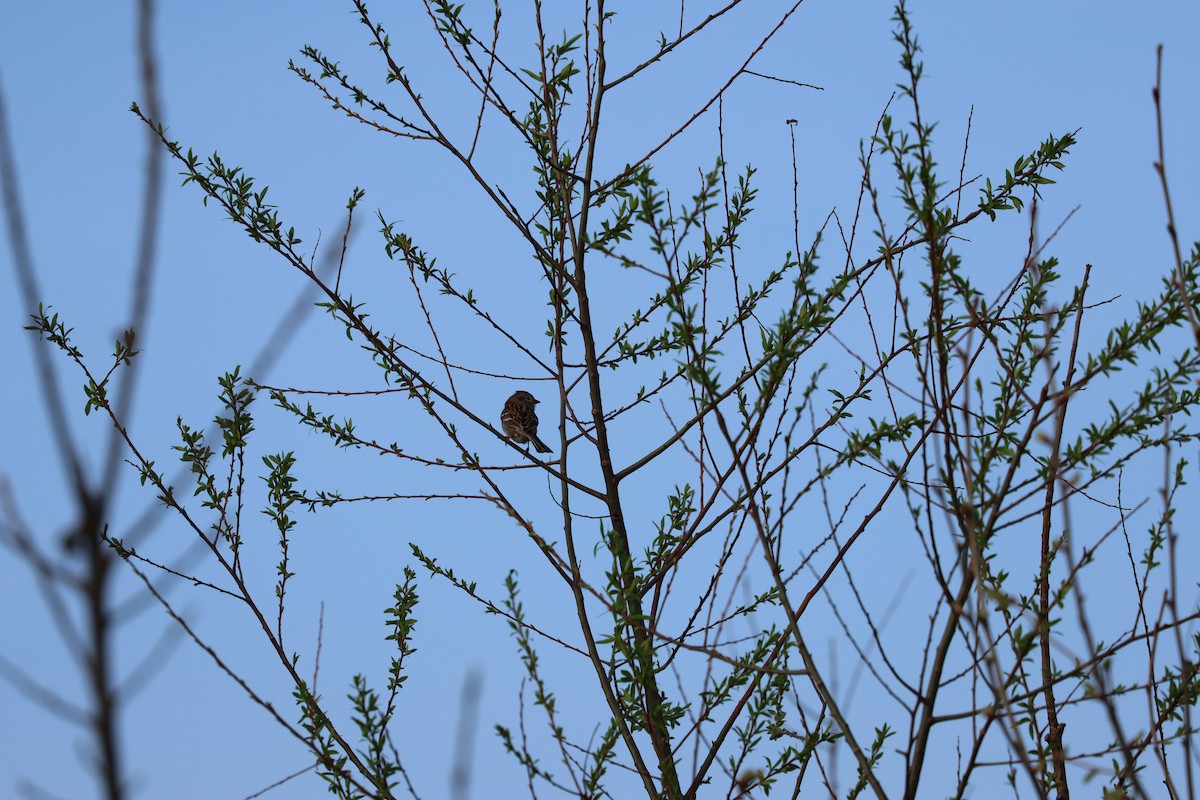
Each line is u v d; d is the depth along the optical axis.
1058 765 9.26
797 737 11.26
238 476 12.61
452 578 12.88
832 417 12.38
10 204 3.82
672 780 10.91
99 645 3.58
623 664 11.39
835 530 10.45
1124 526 9.68
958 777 8.62
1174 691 9.23
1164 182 7.56
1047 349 9.16
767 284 14.14
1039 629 8.67
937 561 8.57
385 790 10.63
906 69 9.55
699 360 9.47
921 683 8.79
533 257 14.18
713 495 12.49
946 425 8.56
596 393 13.77
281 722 10.90
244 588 12.27
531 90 14.30
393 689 12.59
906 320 9.15
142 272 3.95
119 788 3.52
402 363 13.76
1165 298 9.68
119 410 3.78
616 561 11.44
